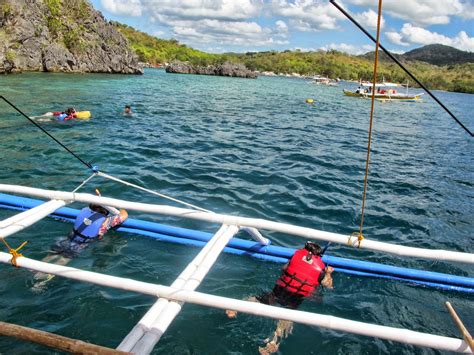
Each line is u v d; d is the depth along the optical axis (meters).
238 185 7.76
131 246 4.90
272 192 7.48
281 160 10.06
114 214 5.18
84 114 13.82
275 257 4.84
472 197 8.15
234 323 3.62
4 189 4.66
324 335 3.57
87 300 3.80
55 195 4.51
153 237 5.14
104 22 48.88
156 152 9.84
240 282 4.34
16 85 24.06
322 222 6.26
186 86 35.44
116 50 47.69
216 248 3.73
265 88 42.78
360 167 10.00
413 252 3.82
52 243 4.79
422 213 6.99
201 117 16.47
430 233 6.14
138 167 8.45
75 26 44.00
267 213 6.48
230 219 4.18
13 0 35.94
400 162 11.01
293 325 3.63
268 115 19.14
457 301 4.28
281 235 5.64
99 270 4.32
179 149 10.38
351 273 4.63
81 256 4.56
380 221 6.46
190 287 3.13
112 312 3.66
